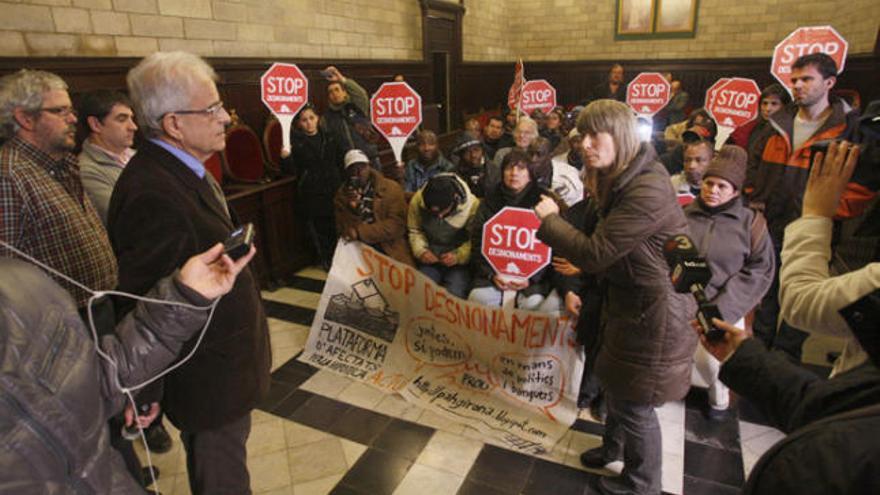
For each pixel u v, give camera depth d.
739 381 0.84
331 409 2.35
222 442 1.41
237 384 1.36
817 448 0.52
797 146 2.46
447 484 1.90
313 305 3.48
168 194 1.19
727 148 1.85
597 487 1.85
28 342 0.64
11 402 0.60
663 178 1.36
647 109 4.30
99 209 2.04
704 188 1.87
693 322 0.95
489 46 9.01
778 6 7.82
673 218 1.36
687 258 0.99
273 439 2.16
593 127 1.37
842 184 0.77
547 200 1.56
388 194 2.90
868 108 1.13
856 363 0.73
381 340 2.67
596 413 2.24
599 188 1.49
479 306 2.37
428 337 2.57
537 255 2.17
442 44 7.40
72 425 0.68
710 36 8.43
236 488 1.47
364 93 4.19
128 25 3.39
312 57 5.06
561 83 9.66
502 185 2.38
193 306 0.92
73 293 1.69
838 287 0.67
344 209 2.95
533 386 2.29
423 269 2.81
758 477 0.58
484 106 8.88
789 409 0.75
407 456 2.04
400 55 6.52
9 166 1.54
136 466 1.54
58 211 1.63
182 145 1.27
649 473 1.67
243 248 0.94
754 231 1.87
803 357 2.69
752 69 8.21
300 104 3.39
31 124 1.59
